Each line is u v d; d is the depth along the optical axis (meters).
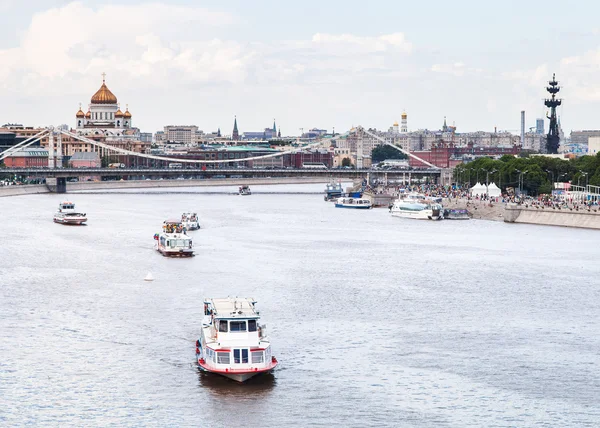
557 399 168.12
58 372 179.25
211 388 171.88
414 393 170.38
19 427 153.75
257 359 178.12
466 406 164.50
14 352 191.00
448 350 196.00
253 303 194.38
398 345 199.25
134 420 157.25
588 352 195.75
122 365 183.50
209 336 184.50
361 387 173.00
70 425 154.75
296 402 165.75
